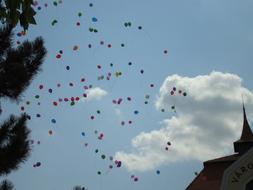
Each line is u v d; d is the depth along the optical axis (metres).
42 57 12.34
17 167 11.20
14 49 12.03
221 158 17.95
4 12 4.38
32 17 4.32
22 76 11.60
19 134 11.18
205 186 17.00
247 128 19.44
